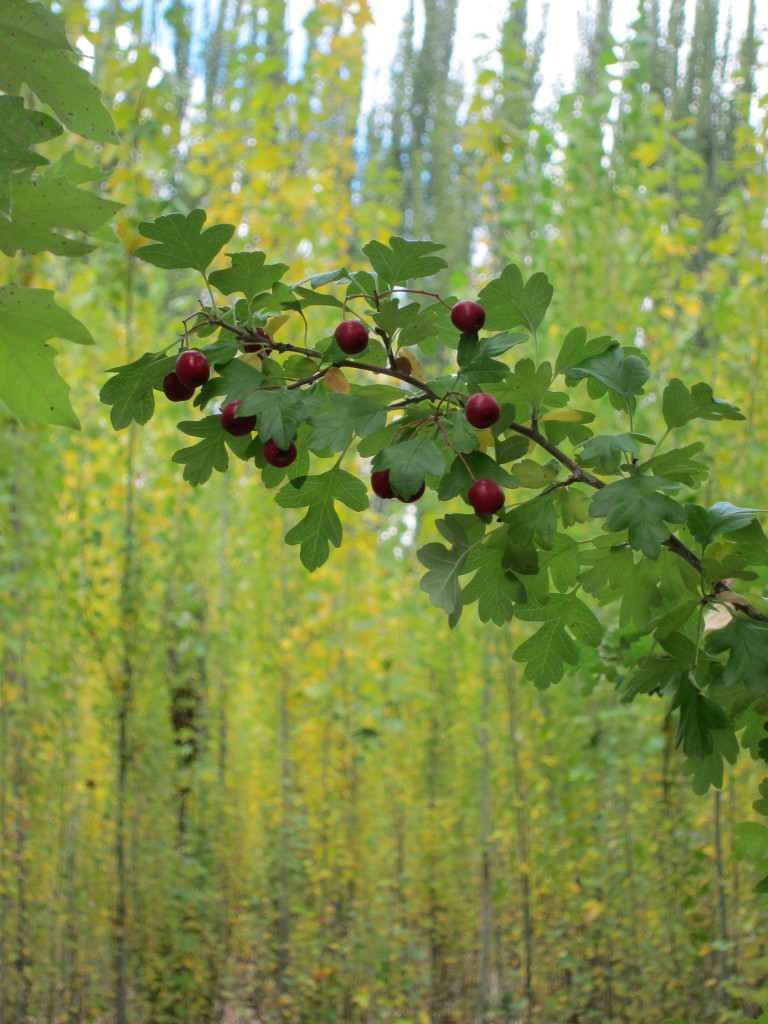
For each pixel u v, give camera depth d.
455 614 1.41
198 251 1.37
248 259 1.37
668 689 1.69
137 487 5.64
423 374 1.52
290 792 6.05
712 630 1.64
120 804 5.06
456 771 6.43
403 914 5.78
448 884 6.22
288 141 5.95
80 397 5.38
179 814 6.00
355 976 5.66
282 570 5.93
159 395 5.50
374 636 6.29
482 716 5.68
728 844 5.07
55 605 5.31
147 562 5.52
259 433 1.29
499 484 1.37
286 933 5.73
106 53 5.20
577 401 5.57
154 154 5.22
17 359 1.31
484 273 6.19
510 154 6.09
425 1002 6.34
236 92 5.91
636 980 5.04
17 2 1.12
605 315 5.85
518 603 1.55
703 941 4.55
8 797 5.47
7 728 5.36
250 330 1.42
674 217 6.06
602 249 5.93
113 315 5.75
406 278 1.42
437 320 1.52
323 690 5.63
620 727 5.07
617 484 1.43
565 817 5.46
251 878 6.49
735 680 1.49
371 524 6.63
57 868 5.48
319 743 6.00
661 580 1.63
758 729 1.78
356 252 6.61
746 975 4.62
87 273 5.53
